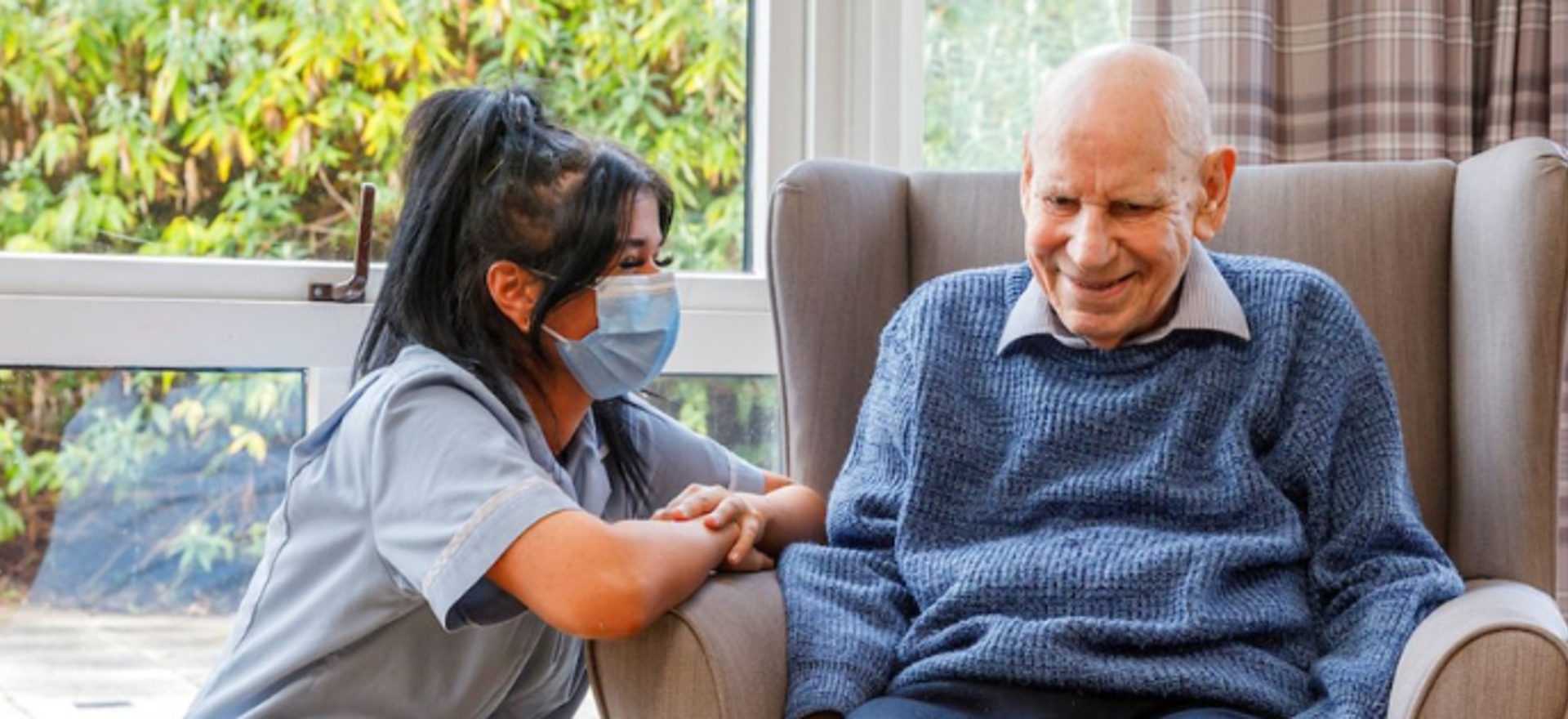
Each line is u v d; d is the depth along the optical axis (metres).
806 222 1.97
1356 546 1.60
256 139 2.24
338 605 1.53
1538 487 1.76
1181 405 1.66
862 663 1.53
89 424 2.14
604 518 1.76
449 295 1.60
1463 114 2.37
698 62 2.45
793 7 2.45
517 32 2.36
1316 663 1.53
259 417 2.21
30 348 2.08
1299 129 2.37
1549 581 1.76
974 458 1.71
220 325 2.15
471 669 1.57
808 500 1.80
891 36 2.49
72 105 2.17
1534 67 2.38
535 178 1.56
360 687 1.56
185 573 2.20
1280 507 1.62
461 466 1.45
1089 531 1.63
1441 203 1.95
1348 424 1.66
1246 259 1.78
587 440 1.71
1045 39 2.59
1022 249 2.03
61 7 2.17
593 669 1.47
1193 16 2.32
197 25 2.22
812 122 2.45
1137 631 1.53
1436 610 1.49
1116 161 1.58
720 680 1.41
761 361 2.41
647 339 1.60
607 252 1.56
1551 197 1.77
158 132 2.21
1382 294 1.94
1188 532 1.63
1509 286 1.79
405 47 2.31
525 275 1.57
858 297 2.01
